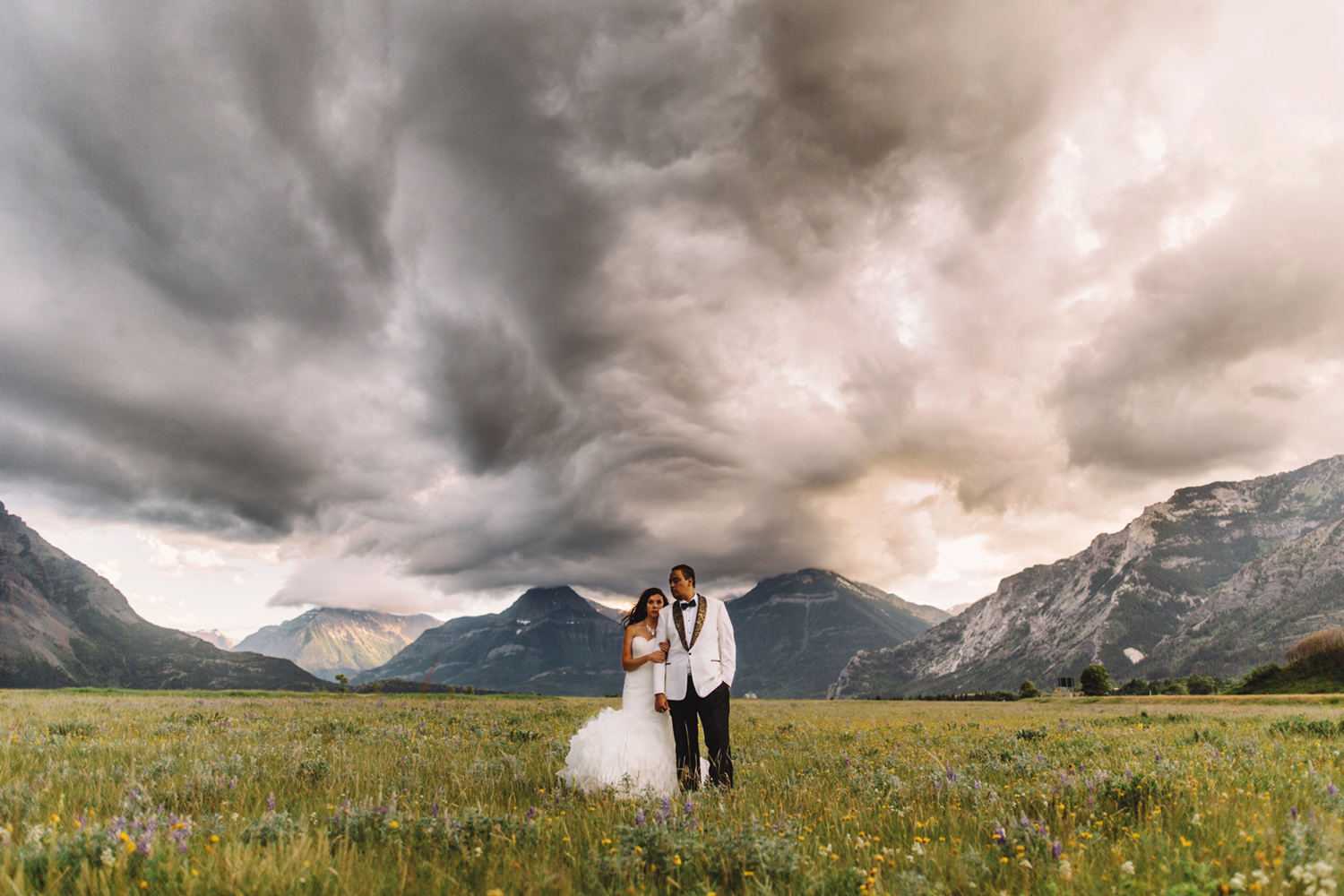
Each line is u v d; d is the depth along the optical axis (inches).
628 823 211.8
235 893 137.9
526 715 844.0
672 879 156.3
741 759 424.8
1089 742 490.3
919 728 738.8
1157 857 169.8
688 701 335.6
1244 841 175.6
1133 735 580.7
